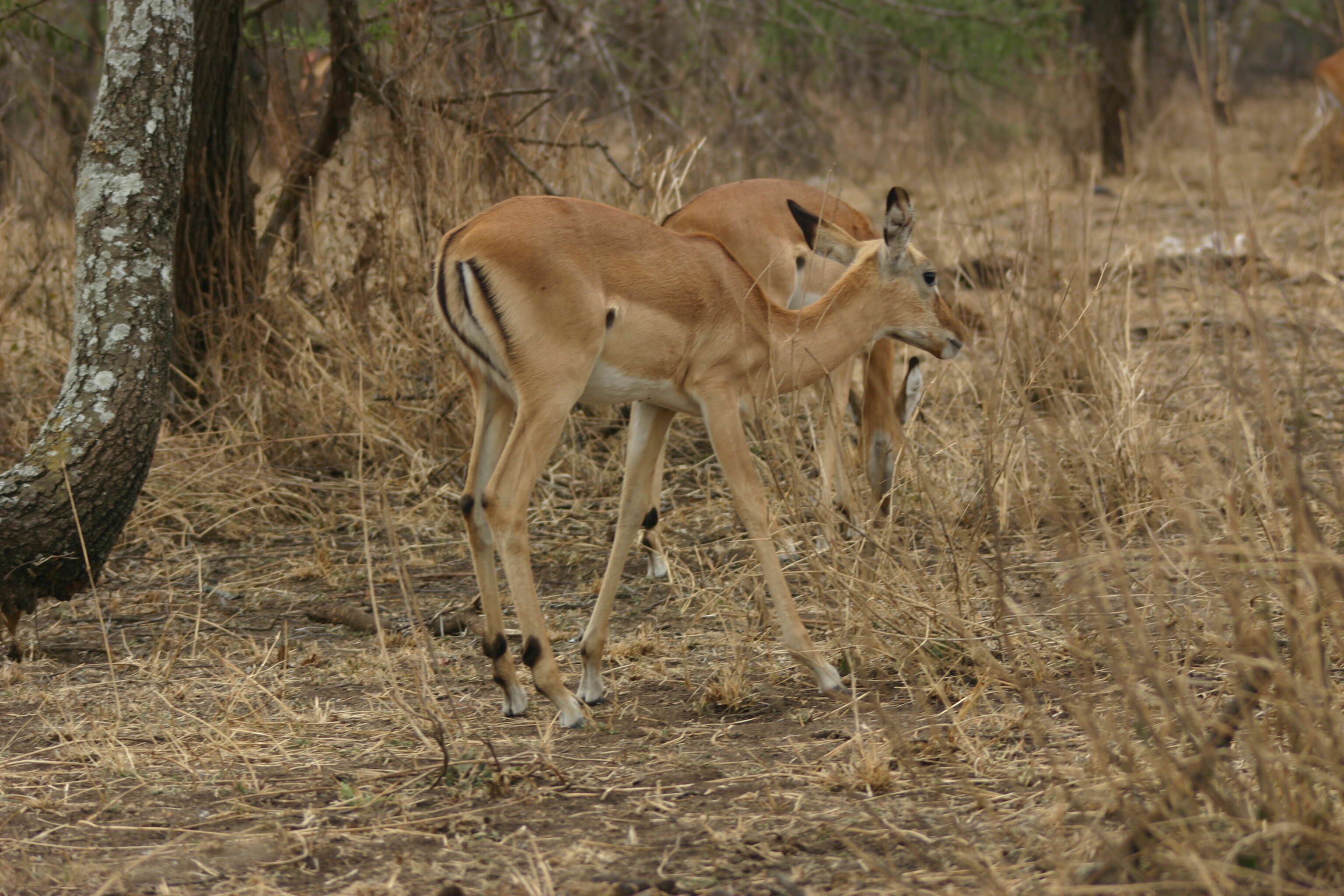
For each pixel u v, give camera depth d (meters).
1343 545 9.34
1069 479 11.88
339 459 14.19
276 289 15.02
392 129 14.69
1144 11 35.72
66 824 6.85
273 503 13.19
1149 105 37.78
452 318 8.02
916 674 8.76
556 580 11.72
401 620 10.60
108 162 9.92
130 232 9.91
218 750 7.82
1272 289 16.36
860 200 29.41
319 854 6.45
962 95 32.69
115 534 9.84
